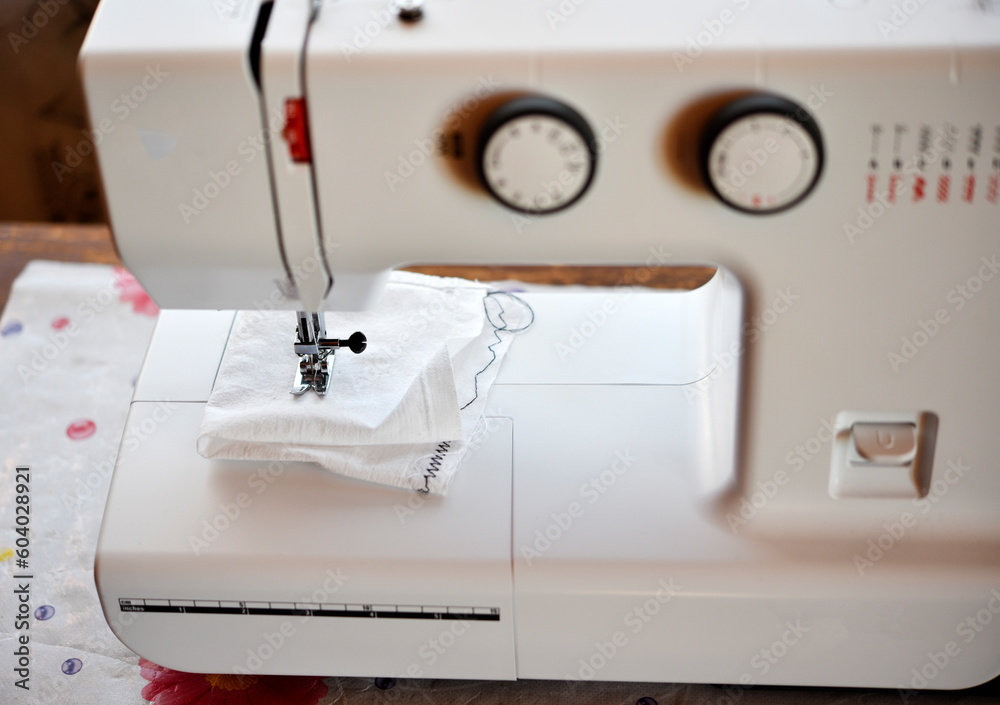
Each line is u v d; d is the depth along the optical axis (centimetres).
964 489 90
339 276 81
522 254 78
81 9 127
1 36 128
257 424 96
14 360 143
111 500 96
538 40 70
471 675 99
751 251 77
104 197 75
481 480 97
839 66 68
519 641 95
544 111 67
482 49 69
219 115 71
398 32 71
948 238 76
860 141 71
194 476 98
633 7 72
